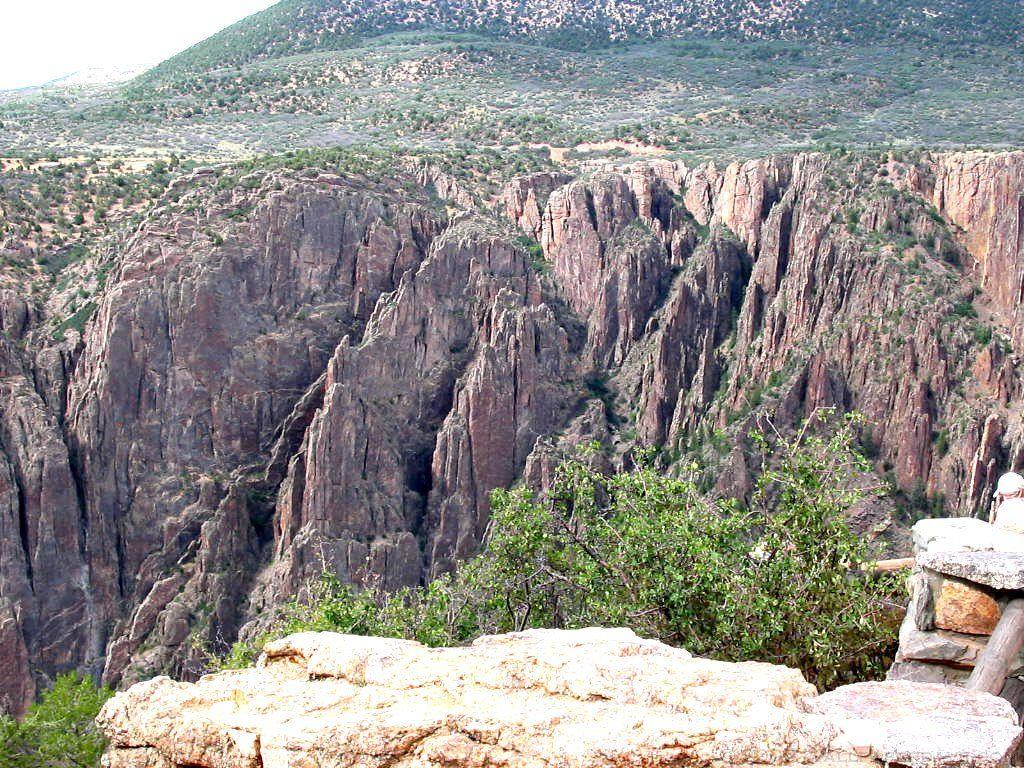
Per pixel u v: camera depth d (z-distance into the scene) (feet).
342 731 35.73
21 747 101.86
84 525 248.11
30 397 250.37
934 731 34.78
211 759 38.04
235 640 231.30
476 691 38.22
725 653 63.16
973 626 47.88
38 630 235.40
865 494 76.38
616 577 75.25
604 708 36.09
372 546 240.32
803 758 34.22
